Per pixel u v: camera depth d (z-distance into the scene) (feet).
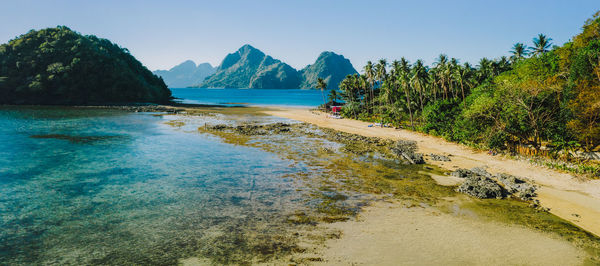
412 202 76.79
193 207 73.56
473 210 71.51
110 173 102.17
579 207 73.46
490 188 82.43
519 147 127.75
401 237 57.36
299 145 157.28
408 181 95.55
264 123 254.27
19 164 110.32
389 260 49.06
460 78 222.89
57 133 175.73
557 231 60.70
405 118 246.27
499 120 135.95
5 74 388.16
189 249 53.06
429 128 189.78
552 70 142.41
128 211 70.59
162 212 70.28
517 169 107.86
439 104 191.42
